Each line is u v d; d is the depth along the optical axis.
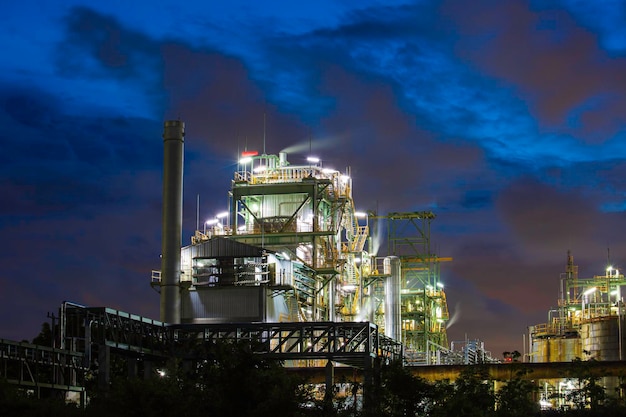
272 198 149.75
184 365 100.69
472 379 96.81
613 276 184.50
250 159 150.25
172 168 122.69
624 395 114.56
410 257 189.25
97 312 89.69
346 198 153.88
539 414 96.94
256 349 84.12
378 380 89.81
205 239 146.00
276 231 143.00
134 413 74.56
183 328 101.62
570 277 187.38
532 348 187.25
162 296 120.88
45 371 89.81
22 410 73.81
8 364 86.81
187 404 74.12
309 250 142.75
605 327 162.00
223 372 75.94
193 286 125.56
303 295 137.25
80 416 75.31
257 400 74.44
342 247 158.38
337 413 82.75
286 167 150.88
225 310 123.94
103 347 88.56
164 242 121.69
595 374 112.44
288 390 75.38
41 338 119.25
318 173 152.12
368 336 100.12
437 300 192.00
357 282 163.00
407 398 88.12
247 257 125.31
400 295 169.50
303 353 99.75
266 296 124.00
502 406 96.06
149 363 101.25
